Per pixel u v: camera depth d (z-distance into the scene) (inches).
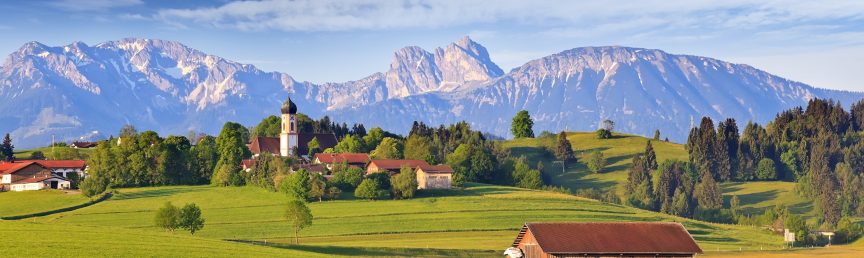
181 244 5718.5
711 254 6855.3
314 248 6314.0
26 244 5265.8
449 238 7775.6
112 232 6092.5
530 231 5728.3
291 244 6387.8
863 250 7504.9
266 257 5423.2
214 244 5866.1
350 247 6451.8
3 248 5098.4
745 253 7007.9
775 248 7815.0
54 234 5757.9
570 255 5561.0
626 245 5610.2
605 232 5733.3
